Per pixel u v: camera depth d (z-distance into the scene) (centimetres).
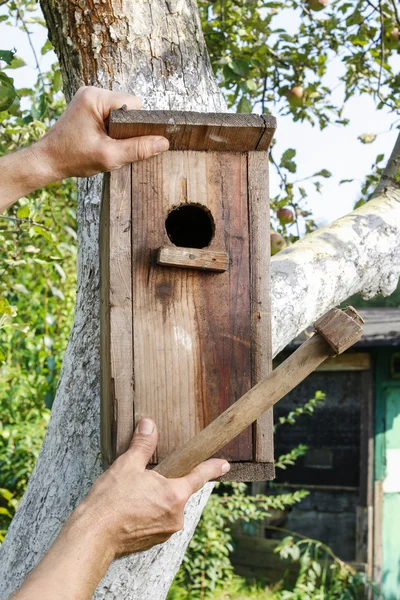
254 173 195
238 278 192
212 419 187
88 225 225
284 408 821
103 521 153
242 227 194
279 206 401
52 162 184
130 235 188
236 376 190
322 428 798
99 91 184
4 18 324
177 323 188
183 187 192
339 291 246
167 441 184
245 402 164
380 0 377
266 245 195
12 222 443
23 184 184
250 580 773
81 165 185
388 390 760
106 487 159
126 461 165
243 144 193
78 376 215
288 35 421
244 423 165
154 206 190
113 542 155
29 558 205
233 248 193
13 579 206
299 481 805
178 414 185
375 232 258
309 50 436
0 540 359
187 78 227
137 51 222
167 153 191
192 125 183
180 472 166
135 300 186
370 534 742
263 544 793
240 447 187
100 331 213
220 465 171
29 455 565
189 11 233
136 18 222
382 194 283
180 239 237
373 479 752
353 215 265
